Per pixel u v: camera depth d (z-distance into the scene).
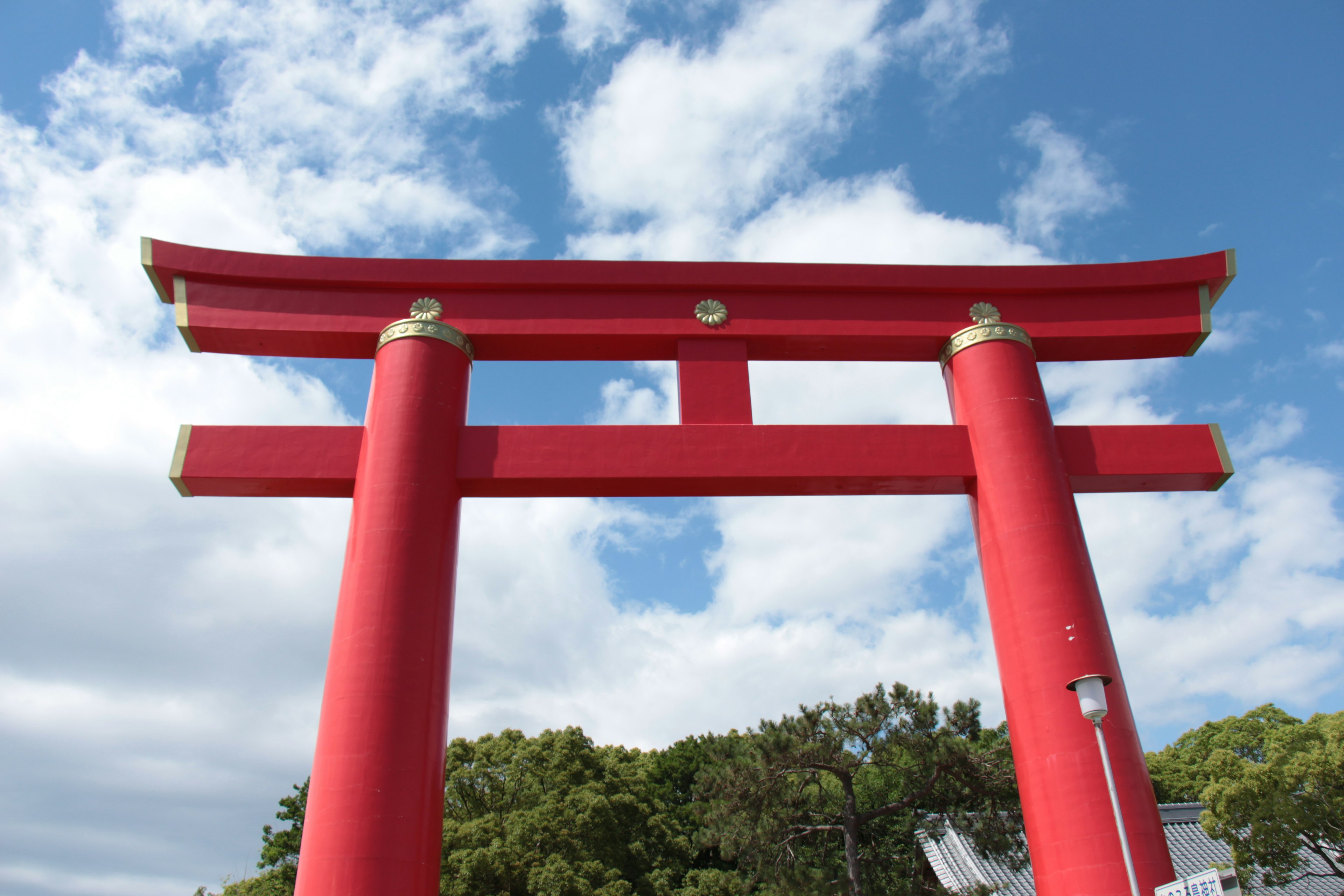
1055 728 11.38
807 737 19.41
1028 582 12.23
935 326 14.60
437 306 14.12
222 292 13.93
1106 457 13.55
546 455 13.09
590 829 24.89
